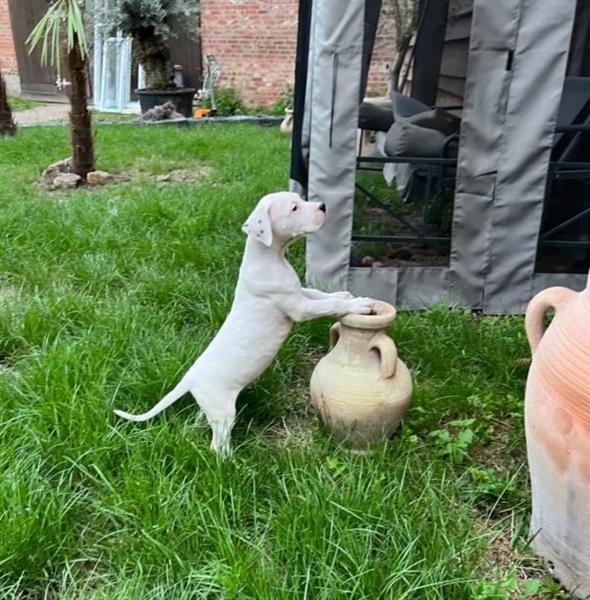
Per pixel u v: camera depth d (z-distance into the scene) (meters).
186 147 5.09
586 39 2.18
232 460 1.42
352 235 2.33
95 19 6.84
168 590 1.13
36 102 9.19
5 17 9.09
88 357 1.77
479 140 2.18
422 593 1.11
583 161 2.28
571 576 1.17
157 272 2.46
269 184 3.79
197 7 7.46
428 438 1.61
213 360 1.48
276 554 1.20
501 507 1.38
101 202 3.37
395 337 2.02
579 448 1.06
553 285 2.36
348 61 2.09
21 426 1.50
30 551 1.18
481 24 2.06
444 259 2.39
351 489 1.30
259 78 7.74
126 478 1.34
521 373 1.87
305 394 1.82
